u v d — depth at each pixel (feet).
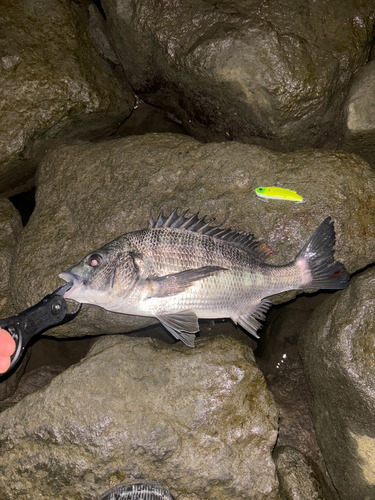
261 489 1.67
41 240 2.10
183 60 2.39
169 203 2.06
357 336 1.81
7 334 1.47
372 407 1.73
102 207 2.09
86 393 1.72
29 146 2.43
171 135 2.29
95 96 2.52
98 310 1.97
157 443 1.66
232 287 1.73
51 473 1.67
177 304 1.69
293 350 2.35
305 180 2.02
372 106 2.23
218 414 1.71
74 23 2.58
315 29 2.35
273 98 2.28
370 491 1.81
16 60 2.35
